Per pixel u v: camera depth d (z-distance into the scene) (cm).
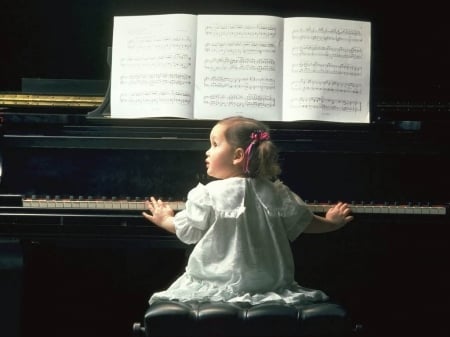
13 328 344
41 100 384
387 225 353
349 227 352
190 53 357
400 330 397
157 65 358
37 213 342
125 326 403
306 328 291
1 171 359
